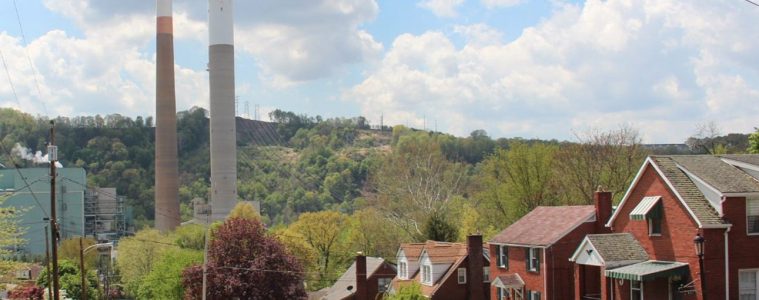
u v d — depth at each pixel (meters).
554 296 54.81
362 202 138.50
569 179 92.44
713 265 41.97
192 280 73.06
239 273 73.31
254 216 122.62
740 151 101.25
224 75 162.00
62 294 78.75
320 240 112.19
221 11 162.00
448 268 69.00
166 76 170.62
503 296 60.53
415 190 120.44
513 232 62.31
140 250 115.69
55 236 45.47
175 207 170.25
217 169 161.25
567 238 55.38
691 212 42.66
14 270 51.78
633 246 47.72
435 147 134.75
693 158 46.66
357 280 80.75
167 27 171.00
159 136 169.50
